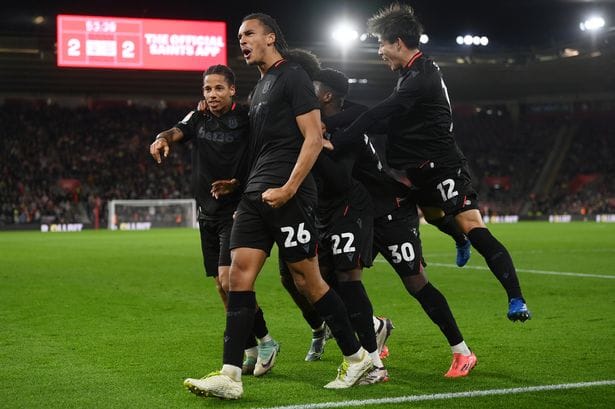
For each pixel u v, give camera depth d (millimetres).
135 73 52250
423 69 6758
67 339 8531
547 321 9609
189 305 11547
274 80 5852
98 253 24125
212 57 41625
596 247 25047
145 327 9414
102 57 40062
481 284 14234
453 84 60562
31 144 56312
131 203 50906
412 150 7020
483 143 65312
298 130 5852
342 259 6473
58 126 58156
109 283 14859
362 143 6785
